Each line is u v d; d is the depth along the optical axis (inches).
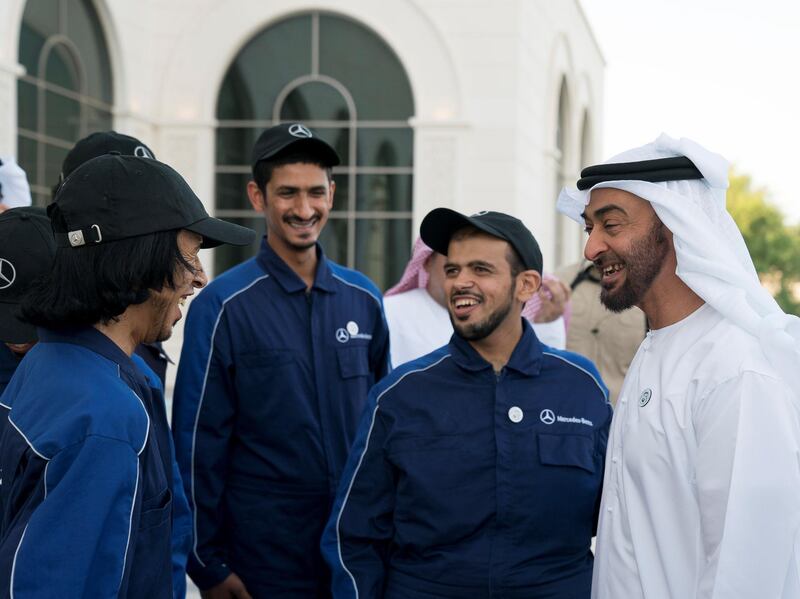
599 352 178.7
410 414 98.5
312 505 122.7
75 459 63.3
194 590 189.2
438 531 94.6
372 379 133.7
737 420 72.7
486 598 93.5
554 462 96.4
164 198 70.6
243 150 492.7
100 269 68.7
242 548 123.0
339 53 485.4
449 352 101.7
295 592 122.6
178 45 486.0
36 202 409.1
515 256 99.3
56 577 61.2
